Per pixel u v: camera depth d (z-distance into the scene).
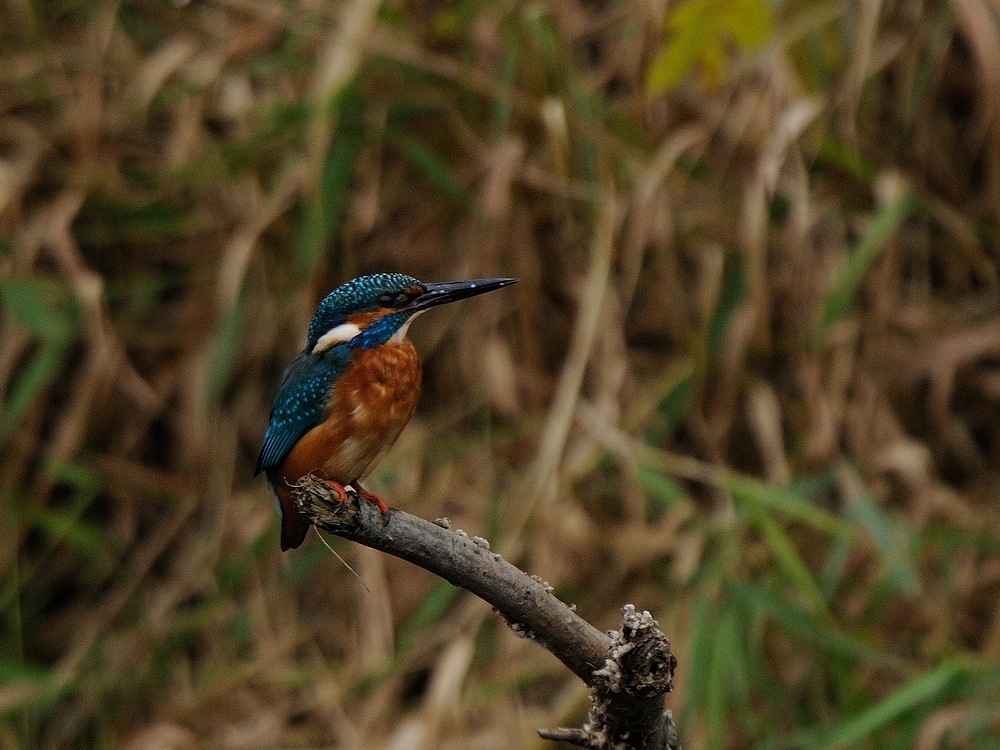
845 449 10.82
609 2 12.03
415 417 11.27
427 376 11.33
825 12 10.92
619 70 11.52
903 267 11.72
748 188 10.81
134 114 11.84
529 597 4.73
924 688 8.83
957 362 10.92
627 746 4.61
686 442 11.16
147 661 10.66
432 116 11.50
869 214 11.30
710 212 11.09
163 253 11.81
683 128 11.27
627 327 11.39
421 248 11.34
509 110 11.02
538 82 11.12
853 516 9.78
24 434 11.22
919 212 11.34
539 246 11.24
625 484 10.56
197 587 10.69
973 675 9.16
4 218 11.16
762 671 9.60
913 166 11.48
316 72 11.48
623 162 11.05
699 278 11.30
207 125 12.17
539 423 10.76
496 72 11.28
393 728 9.83
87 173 11.56
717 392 10.66
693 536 10.05
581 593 10.23
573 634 4.71
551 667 10.04
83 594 11.41
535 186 10.89
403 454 10.89
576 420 10.39
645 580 10.21
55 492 11.58
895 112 11.65
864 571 10.50
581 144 11.09
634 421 10.52
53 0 12.75
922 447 10.49
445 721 9.58
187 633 10.84
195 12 12.22
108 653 10.77
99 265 11.77
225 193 11.62
